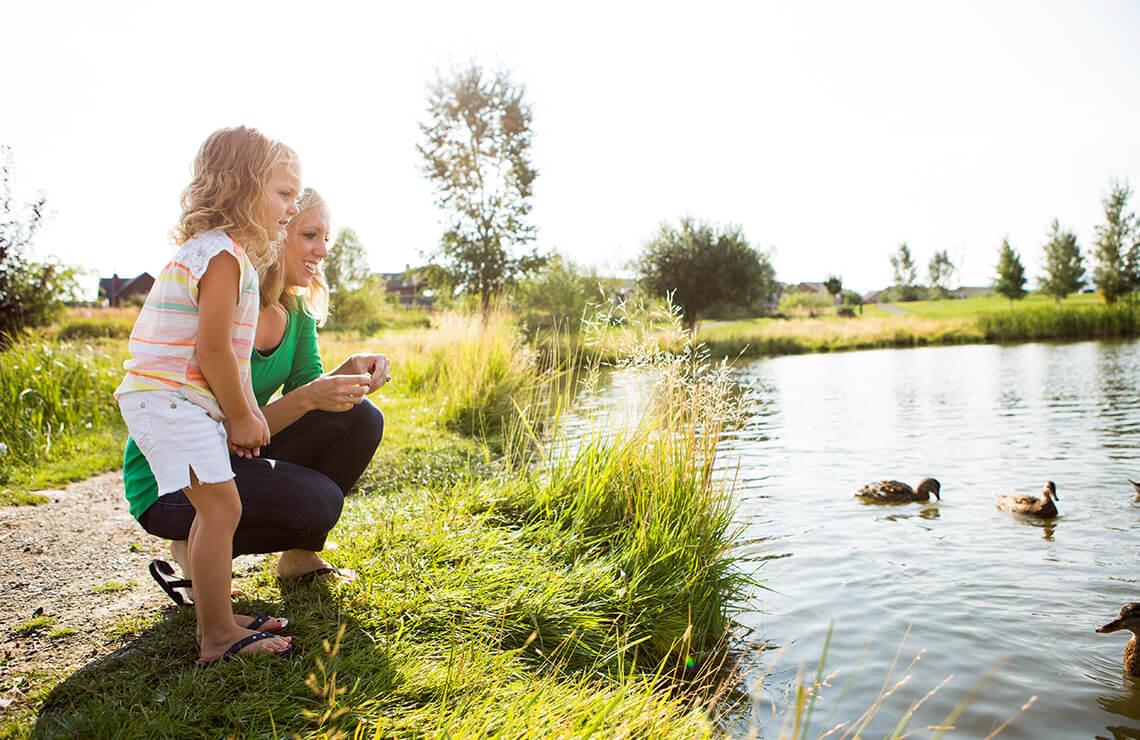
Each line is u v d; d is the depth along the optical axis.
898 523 6.35
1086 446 9.59
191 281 2.39
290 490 2.85
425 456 6.62
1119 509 6.72
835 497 7.25
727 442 10.16
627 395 5.19
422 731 2.35
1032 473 8.27
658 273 41.47
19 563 3.92
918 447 9.85
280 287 3.18
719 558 4.61
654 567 4.17
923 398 15.09
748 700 3.41
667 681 3.47
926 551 5.61
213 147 2.54
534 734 2.37
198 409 2.48
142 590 3.51
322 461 3.39
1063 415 12.11
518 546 4.18
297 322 3.45
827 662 3.83
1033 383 17.16
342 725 2.33
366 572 3.54
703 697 3.38
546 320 21.95
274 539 2.89
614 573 4.08
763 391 16.98
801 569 5.20
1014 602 4.62
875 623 4.31
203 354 2.43
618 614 3.76
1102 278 48.06
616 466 4.85
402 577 3.53
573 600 3.70
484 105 32.94
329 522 2.96
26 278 13.58
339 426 3.34
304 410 3.12
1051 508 6.52
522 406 9.19
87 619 3.15
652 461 4.68
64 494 5.52
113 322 23.55
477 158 33.78
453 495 4.89
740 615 4.41
